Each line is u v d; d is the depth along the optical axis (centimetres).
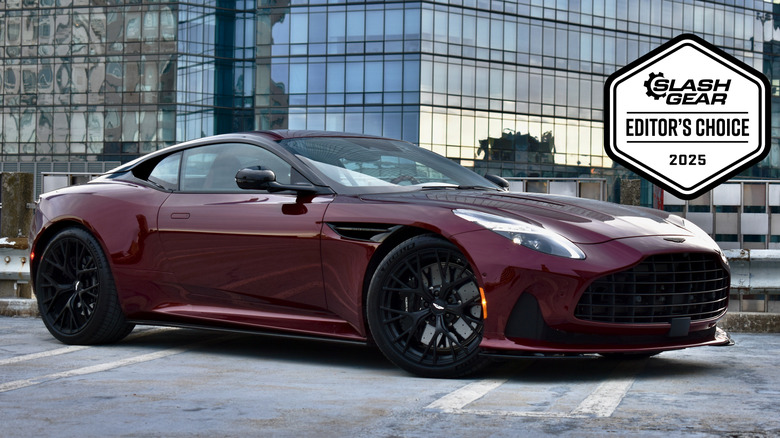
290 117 4141
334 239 436
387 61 4016
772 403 344
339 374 422
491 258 393
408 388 380
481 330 402
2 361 462
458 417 314
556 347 388
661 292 406
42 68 4578
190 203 495
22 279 723
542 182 785
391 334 420
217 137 514
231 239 471
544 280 386
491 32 4150
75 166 4512
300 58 4125
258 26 4194
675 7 4634
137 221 510
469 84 4094
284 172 471
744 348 534
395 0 4003
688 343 420
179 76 4378
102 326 520
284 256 452
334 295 438
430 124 3997
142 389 374
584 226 406
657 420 309
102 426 299
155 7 4397
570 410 327
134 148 4431
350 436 284
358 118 4047
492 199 438
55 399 349
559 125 4341
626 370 437
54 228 549
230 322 475
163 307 503
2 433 288
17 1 4619
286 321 456
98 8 4491
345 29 4062
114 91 4462
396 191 457
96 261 520
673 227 435
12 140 4622
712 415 318
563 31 4347
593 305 391
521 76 4228
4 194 778
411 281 419
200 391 370
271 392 368
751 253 658
